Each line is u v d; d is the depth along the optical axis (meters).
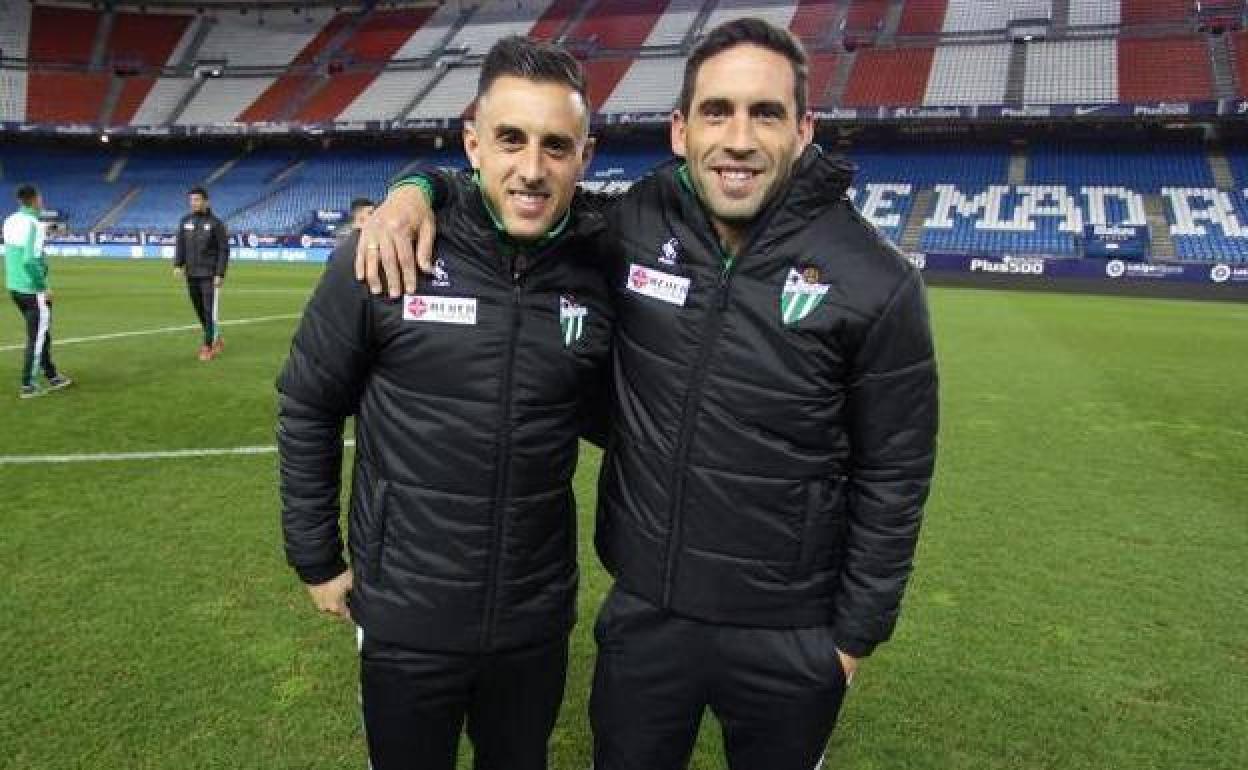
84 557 4.00
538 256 1.83
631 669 2.02
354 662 3.16
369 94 38.28
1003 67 31.31
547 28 39.34
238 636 3.32
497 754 2.13
